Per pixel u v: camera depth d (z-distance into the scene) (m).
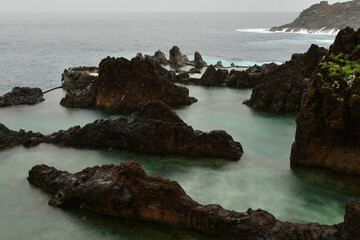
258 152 31.91
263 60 99.88
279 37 175.00
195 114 43.78
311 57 53.91
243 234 18.52
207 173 27.86
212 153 30.66
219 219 19.25
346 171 27.14
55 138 33.75
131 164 20.88
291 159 28.91
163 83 46.31
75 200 22.64
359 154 26.41
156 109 34.03
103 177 22.88
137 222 21.03
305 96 27.55
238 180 26.72
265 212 19.39
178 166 29.17
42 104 49.53
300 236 17.55
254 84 58.00
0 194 24.61
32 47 131.50
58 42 152.00
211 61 97.56
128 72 46.12
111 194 21.03
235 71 60.25
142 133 31.64
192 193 24.80
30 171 26.28
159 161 30.12
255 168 28.70
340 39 29.84
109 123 32.81
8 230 20.69
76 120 42.66
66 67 88.56
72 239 19.88
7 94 49.59
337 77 25.72
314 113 26.83
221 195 24.55
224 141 30.34
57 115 44.56
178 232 20.09
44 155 31.44
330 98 25.84
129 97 46.62
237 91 56.19
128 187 20.86
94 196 21.64
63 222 21.36
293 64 46.50
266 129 38.25
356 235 15.99
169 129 30.88
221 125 39.59
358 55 28.16
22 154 31.58
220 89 57.69
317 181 26.45
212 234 19.69
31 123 41.41
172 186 20.20
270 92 44.94
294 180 26.70
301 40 157.00
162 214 20.48
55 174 25.16
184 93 47.50
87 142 33.00
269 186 25.83
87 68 69.75
